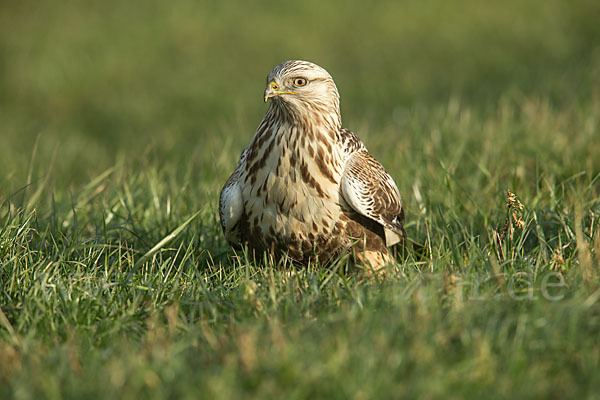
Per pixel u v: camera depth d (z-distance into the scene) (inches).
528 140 566.6
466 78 1184.8
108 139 1023.6
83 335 287.4
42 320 295.6
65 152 893.8
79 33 1519.4
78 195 508.1
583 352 250.7
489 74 1195.9
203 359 255.8
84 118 1160.8
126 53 1433.3
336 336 260.1
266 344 256.2
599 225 374.9
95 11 1627.7
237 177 389.7
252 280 339.3
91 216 475.5
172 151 806.5
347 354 244.1
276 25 1558.8
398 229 395.9
